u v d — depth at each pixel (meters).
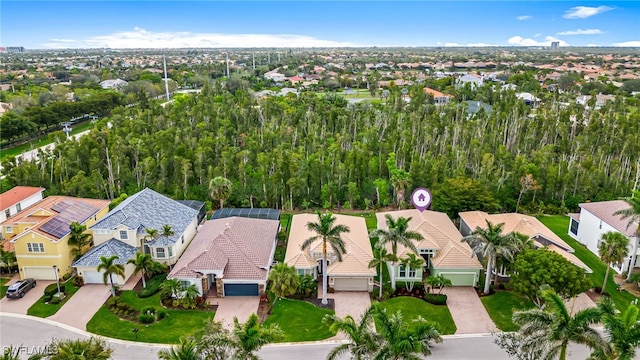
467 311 44.28
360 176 73.62
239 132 100.06
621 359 26.33
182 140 89.50
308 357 37.56
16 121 102.62
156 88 170.00
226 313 43.75
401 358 29.31
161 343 39.47
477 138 91.88
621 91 171.88
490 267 46.06
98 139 87.31
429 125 97.44
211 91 141.88
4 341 39.47
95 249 49.88
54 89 156.88
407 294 47.16
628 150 84.19
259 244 51.66
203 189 72.31
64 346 29.30
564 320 29.14
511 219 56.16
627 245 46.88
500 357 37.50
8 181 72.31
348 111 112.62
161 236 51.50
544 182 72.00
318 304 45.41
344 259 48.53
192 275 45.53
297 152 83.44
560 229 63.72
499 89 149.00
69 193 70.31
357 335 30.62
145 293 46.25
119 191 72.25
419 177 71.44
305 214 62.59
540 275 40.19
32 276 49.47
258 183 71.75
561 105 132.88
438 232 52.56
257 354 37.78
